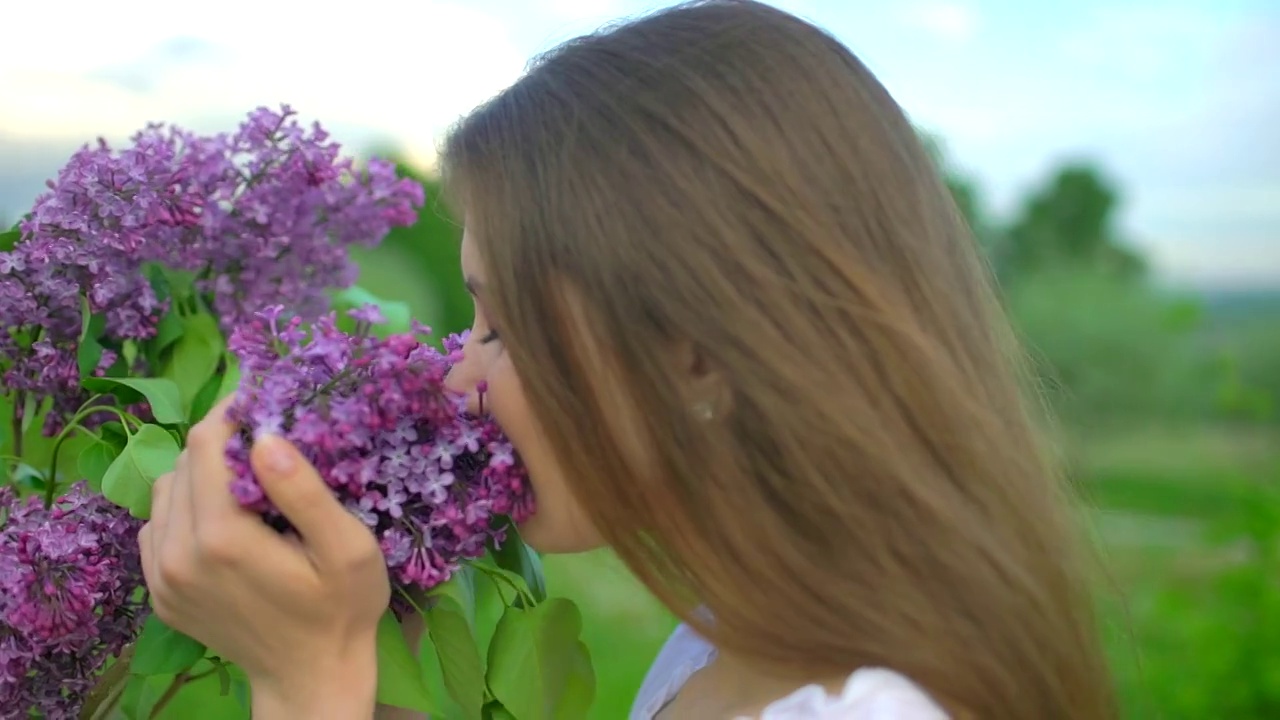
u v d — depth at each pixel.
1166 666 2.19
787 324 0.76
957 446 0.79
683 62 0.81
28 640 0.82
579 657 0.89
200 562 0.73
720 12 0.85
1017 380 0.93
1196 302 3.91
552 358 0.77
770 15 0.85
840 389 0.76
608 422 0.77
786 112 0.80
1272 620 2.12
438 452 0.77
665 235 0.76
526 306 0.77
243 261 1.04
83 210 0.94
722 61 0.81
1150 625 2.56
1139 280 7.32
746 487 0.76
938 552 0.76
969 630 0.76
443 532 0.79
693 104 0.79
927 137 0.99
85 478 0.91
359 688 0.76
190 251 1.01
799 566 0.76
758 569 0.76
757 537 0.76
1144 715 2.05
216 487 0.74
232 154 1.02
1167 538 4.09
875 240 0.80
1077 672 0.82
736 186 0.77
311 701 0.75
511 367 0.80
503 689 0.84
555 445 0.78
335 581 0.73
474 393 0.83
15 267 0.91
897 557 0.76
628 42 0.83
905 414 0.78
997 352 0.88
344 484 0.75
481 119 0.84
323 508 0.72
